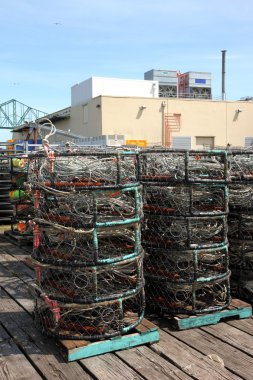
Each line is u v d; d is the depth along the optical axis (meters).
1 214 10.68
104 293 3.82
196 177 4.36
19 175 8.20
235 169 4.86
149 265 4.46
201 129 36.47
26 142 11.12
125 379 3.26
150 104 34.69
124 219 3.84
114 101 33.84
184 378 3.28
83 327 3.69
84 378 3.29
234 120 37.56
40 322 3.98
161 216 4.30
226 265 4.40
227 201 4.36
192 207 4.21
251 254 4.86
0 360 3.57
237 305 4.45
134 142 20.95
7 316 4.49
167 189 4.33
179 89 55.94
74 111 39.88
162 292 4.38
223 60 49.66
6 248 7.87
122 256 3.81
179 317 4.19
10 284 5.58
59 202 3.96
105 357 3.60
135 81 40.28
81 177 3.81
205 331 4.12
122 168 3.95
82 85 41.06
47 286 4.01
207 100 36.62
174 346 3.79
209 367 3.42
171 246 4.25
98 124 34.19
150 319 4.38
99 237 4.12
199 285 4.24
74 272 3.82
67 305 3.68
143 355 3.64
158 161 4.48
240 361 3.53
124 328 3.75
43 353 3.67
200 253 4.29
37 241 3.99
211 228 4.42
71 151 3.96
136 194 3.92
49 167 3.81
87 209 3.81
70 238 3.92
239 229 4.77
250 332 4.08
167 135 35.09
